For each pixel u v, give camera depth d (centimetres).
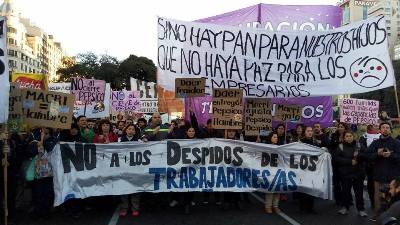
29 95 820
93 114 1730
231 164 893
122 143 859
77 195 820
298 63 968
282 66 972
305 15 1327
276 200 909
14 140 850
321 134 1033
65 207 899
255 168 898
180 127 1003
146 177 864
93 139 945
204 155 888
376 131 1060
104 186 843
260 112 978
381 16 903
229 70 980
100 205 938
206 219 842
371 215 893
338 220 847
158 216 866
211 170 887
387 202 455
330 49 954
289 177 902
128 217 859
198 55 980
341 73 939
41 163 823
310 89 956
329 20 1327
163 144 878
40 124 820
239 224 805
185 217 859
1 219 809
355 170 893
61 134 886
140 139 969
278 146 905
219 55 980
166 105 1955
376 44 905
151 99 2238
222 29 980
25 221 823
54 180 805
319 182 908
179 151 881
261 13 1328
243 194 1033
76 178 825
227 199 932
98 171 841
